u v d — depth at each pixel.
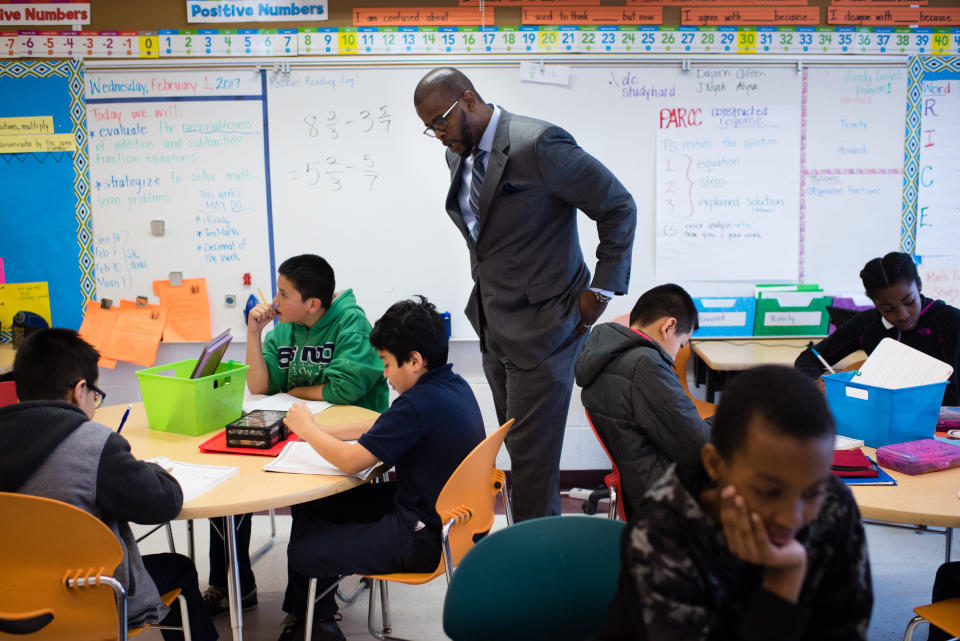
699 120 3.34
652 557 0.89
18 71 3.23
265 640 2.23
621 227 2.13
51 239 3.32
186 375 2.37
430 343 1.85
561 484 3.53
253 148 3.30
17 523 1.38
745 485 0.84
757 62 3.31
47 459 1.42
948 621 1.48
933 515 1.45
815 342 3.32
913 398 1.88
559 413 2.28
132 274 3.35
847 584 0.97
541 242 2.19
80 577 1.43
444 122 2.10
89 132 3.27
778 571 0.86
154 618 1.56
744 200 3.39
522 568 1.25
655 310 1.96
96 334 3.35
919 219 3.44
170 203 3.32
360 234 3.36
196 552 2.86
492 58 3.27
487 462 1.81
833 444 0.82
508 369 2.28
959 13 3.33
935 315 2.47
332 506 2.08
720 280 3.43
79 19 3.21
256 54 3.25
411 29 3.25
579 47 3.28
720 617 0.90
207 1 3.21
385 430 1.74
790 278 3.44
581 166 2.09
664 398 1.81
